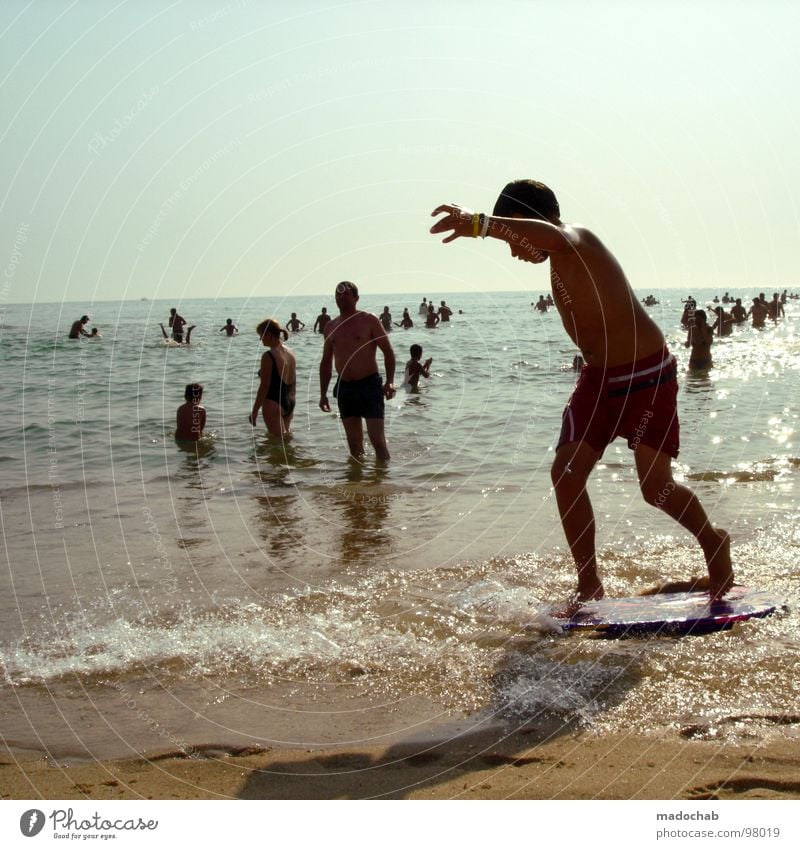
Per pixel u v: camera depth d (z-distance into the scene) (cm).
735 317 2680
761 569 408
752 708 265
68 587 411
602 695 278
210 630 349
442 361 1789
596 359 362
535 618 351
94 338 2672
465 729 260
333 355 766
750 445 759
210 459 777
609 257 352
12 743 259
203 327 3400
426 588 397
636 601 360
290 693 291
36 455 806
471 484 647
